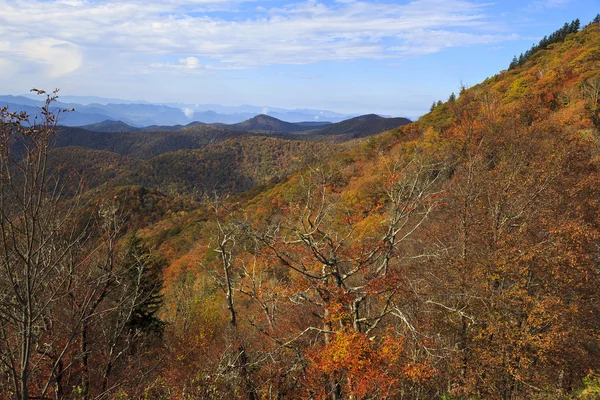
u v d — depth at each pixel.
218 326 21.81
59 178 5.69
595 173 23.64
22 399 4.93
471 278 16.91
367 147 72.75
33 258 5.48
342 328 12.99
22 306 4.89
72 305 8.04
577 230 17.28
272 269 17.61
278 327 16.77
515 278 16.72
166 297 33.16
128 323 18.56
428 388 17.22
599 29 86.81
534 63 88.25
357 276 18.30
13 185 4.66
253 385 12.91
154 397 11.88
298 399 13.54
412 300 16.00
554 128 30.09
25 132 4.74
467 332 16.45
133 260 14.46
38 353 7.24
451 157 25.03
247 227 13.66
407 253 20.72
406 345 15.77
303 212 14.59
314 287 13.68
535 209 19.44
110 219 8.37
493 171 22.12
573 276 16.50
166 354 16.66
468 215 18.88
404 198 15.26
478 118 38.78
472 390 15.05
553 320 15.10
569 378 17.62
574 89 49.88
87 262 8.02
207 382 11.84
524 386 16.17
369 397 12.29
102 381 10.67
